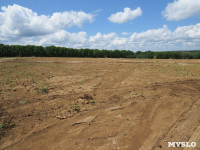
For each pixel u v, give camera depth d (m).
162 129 3.38
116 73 10.16
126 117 3.98
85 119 3.86
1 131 3.27
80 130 3.37
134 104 4.83
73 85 6.98
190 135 3.13
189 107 4.58
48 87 6.52
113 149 2.74
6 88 6.17
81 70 11.40
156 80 7.98
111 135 3.18
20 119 3.79
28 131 3.31
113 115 4.09
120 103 4.90
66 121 3.75
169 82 7.53
